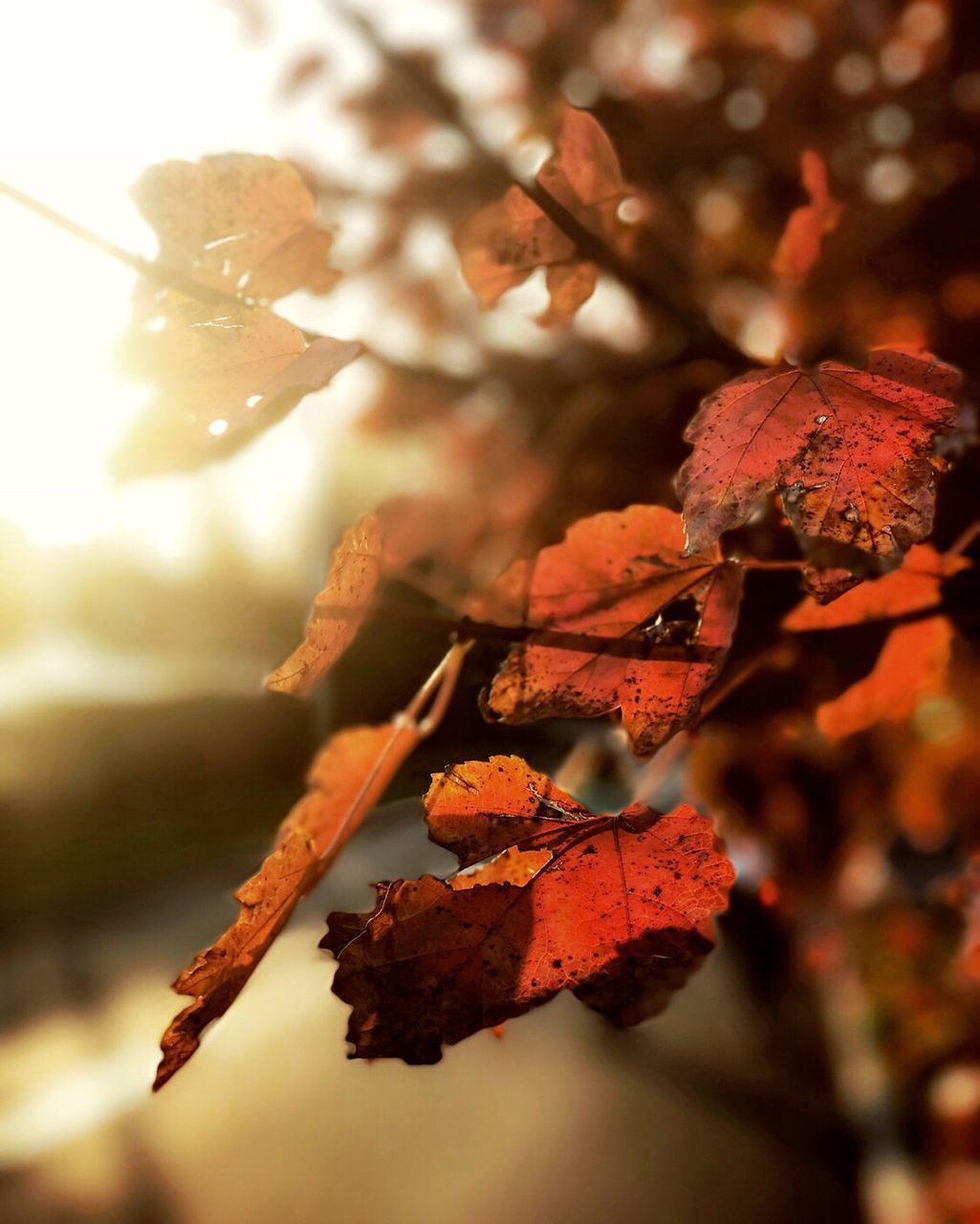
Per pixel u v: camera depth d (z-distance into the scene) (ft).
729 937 2.64
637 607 0.93
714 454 0.87
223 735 3.39
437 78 1.97
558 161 1.04
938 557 1.02
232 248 0.97
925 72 1.83
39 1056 5.04
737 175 2.04
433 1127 4.17
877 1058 2.38
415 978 0.88
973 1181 2.09
